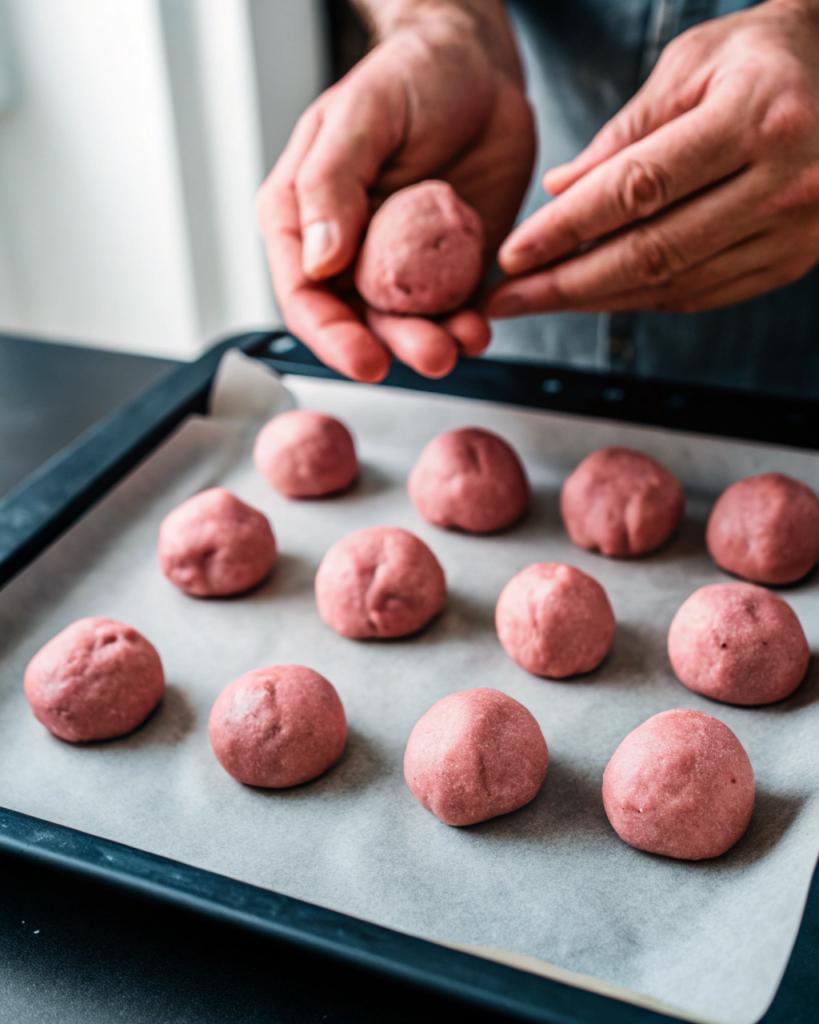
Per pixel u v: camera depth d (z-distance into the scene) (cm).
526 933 67
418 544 103
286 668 88
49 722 88
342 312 105
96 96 231
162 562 107
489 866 74
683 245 101
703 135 94
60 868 63
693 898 70
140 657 90
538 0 146
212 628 102
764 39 97
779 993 55
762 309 152
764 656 87
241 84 230
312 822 79
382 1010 59
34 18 223
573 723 88
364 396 133
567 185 107
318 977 61
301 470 119
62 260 264
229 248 262
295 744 81
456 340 104
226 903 59
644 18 141
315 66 250
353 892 71
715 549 107
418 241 101
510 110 124
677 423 121
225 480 125
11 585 100
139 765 86
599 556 111
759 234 101
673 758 74
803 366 157
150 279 260
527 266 108
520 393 130
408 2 135
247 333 148
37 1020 60
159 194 243
